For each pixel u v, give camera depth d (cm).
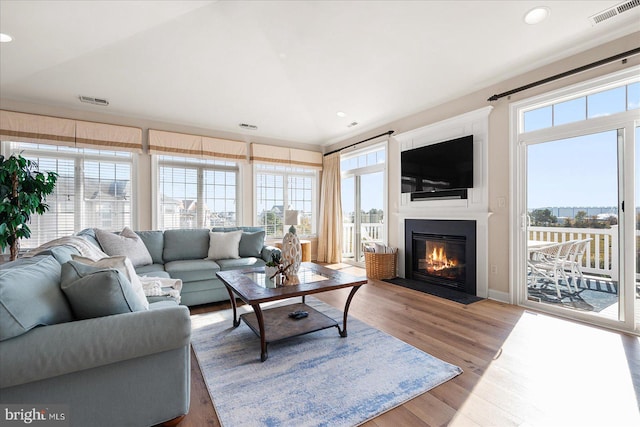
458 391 162
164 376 132
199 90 373
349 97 394
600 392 160
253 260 365
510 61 294
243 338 234
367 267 446
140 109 416
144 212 441
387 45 283
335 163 580
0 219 310
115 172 428
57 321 122
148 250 350
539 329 246
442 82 344
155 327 125
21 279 114
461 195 361
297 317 240
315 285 220
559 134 281
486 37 262
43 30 253
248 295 197
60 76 325
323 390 163
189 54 297
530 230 305
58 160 394
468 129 354
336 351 209
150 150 439
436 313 287
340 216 575
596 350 208
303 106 424
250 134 539
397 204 455
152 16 242
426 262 414
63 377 112
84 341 112
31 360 103
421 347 214
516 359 196
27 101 368
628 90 242
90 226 412
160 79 343
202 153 484
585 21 233
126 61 305
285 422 138
